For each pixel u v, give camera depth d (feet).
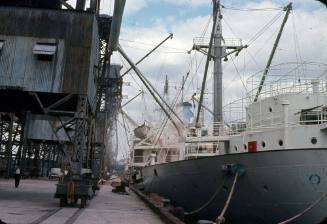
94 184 92.63
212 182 65.51
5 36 75.25
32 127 168.25
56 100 82.58
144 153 126.00
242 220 62.59
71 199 63.10
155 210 62.28
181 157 88.17
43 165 211.61
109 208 65.41
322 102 64.18
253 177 58.13
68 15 76.84
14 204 61.11
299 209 54.08
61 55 75.00
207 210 68.95
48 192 89.04
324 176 51.72
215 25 98.37
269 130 63.62
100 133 177.58
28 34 75.46
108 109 203.21
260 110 70.44
